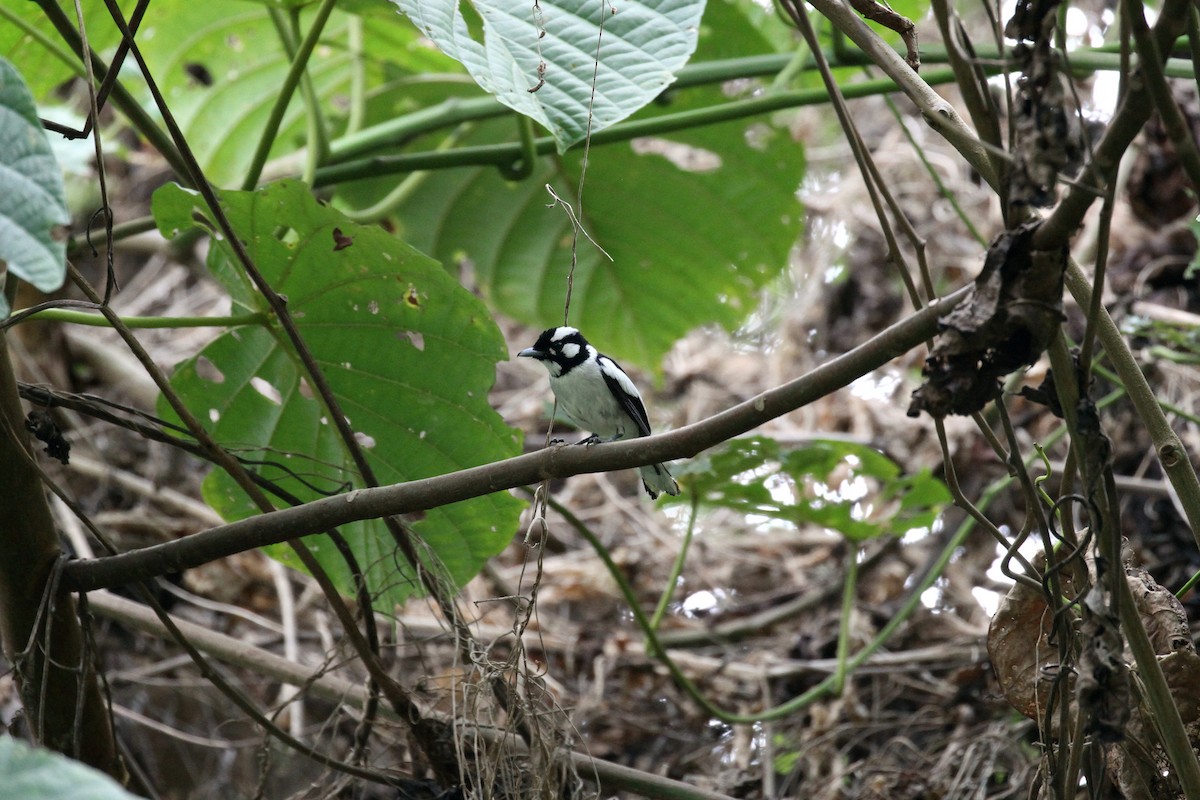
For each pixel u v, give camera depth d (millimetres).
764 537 14477
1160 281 12539
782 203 12406
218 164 13398
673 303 13430
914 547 13375
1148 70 4312
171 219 7508
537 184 12633
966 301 4660
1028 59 4543
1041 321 4555
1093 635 5086
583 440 8914
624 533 14984
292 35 9977
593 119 5805
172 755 12500
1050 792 6086
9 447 6449
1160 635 6309
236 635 13172
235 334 8094
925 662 11883
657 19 6246
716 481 10406
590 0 6305
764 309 17250
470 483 6211
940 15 4668
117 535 13625
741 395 16688
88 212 16828
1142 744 6156
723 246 12852
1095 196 4324
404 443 8523
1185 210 12586
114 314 6430
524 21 6227
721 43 11625
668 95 10898
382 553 8734
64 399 6891
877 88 9094
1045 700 6629
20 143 4340
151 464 14492
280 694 12383
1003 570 6090
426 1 6082
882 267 15719
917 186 16062
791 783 11148
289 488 8617
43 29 10062
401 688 7734
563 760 7512
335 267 7594
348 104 13094
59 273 4164
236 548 6613
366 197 13023
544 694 7516
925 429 13938
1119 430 11758
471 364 8102
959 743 10492
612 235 12969
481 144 12703
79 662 7129
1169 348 11344
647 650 10375
